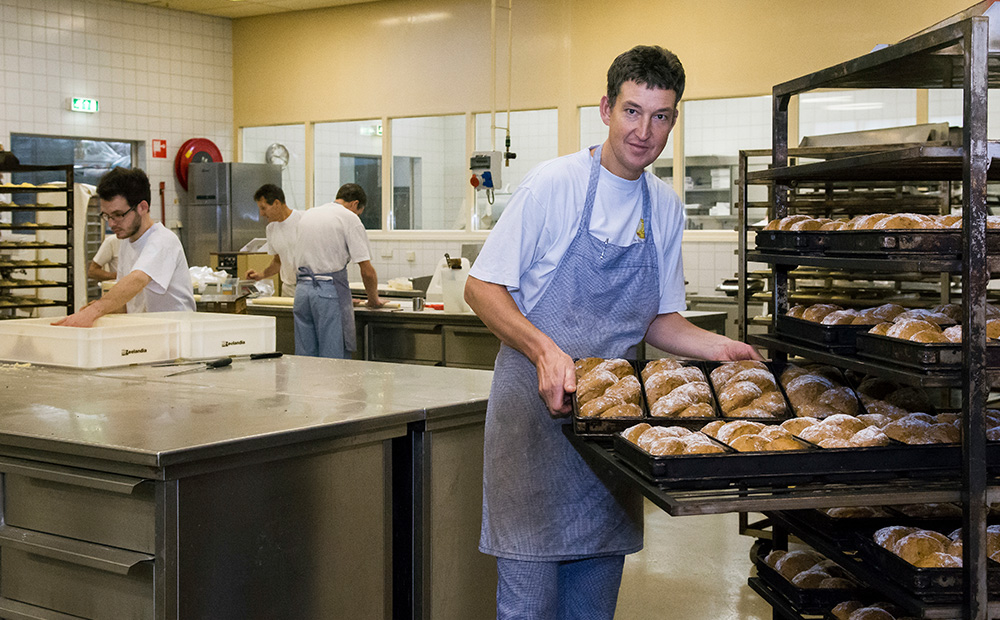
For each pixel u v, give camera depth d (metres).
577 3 8.16
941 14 6.75
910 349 1.62
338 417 2.19
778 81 7.38
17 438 2.04
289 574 2.10
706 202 7.86
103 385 2.72
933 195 4.20
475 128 8.84
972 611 1.54
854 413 1.98
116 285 3.66
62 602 2.07
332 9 9.39
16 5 8.27
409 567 2.40
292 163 9.84
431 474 2.39
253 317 3.48
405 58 9.05
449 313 5.57
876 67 1.87
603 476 2.05
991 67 1.91
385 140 9.23
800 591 2.04
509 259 1.98
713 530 4.23
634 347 2.20
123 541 1.94
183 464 1.85
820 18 7.19
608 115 1.96
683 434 1.70
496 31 8.60
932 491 1.54
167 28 9.38
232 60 9.96
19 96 8.32
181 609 1.89
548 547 2.03
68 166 5.94
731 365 2.13
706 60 7.66
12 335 3.23
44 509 2.09
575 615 2.17
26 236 7.98
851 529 1.87
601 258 2.03
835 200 4.33
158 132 9.35
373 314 5.83
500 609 2.07
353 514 2.25
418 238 9.12
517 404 2.03
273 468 2.05
